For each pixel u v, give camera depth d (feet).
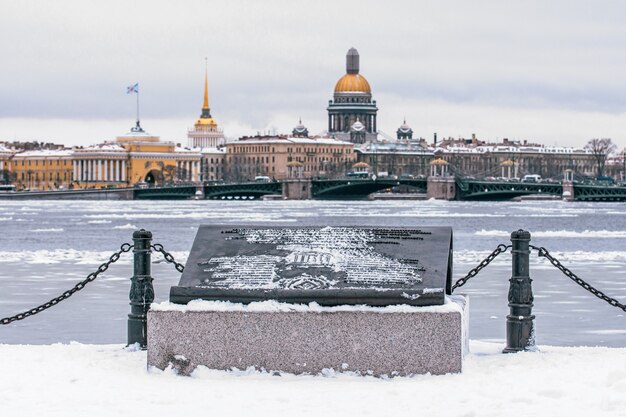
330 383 59.93
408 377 61.31
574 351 68.95
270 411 53.72
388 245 66.08
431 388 58.13
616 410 52.80
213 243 67.36
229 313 62.18
